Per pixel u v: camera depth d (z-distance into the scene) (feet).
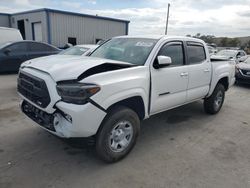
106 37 77.36
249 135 15.19
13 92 23.32
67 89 8.96
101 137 10.07
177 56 13.85
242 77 33.19
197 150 12.73
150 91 11.82
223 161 11.69
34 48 35.53
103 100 9.43
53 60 11.30
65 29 64.90
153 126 15.98
